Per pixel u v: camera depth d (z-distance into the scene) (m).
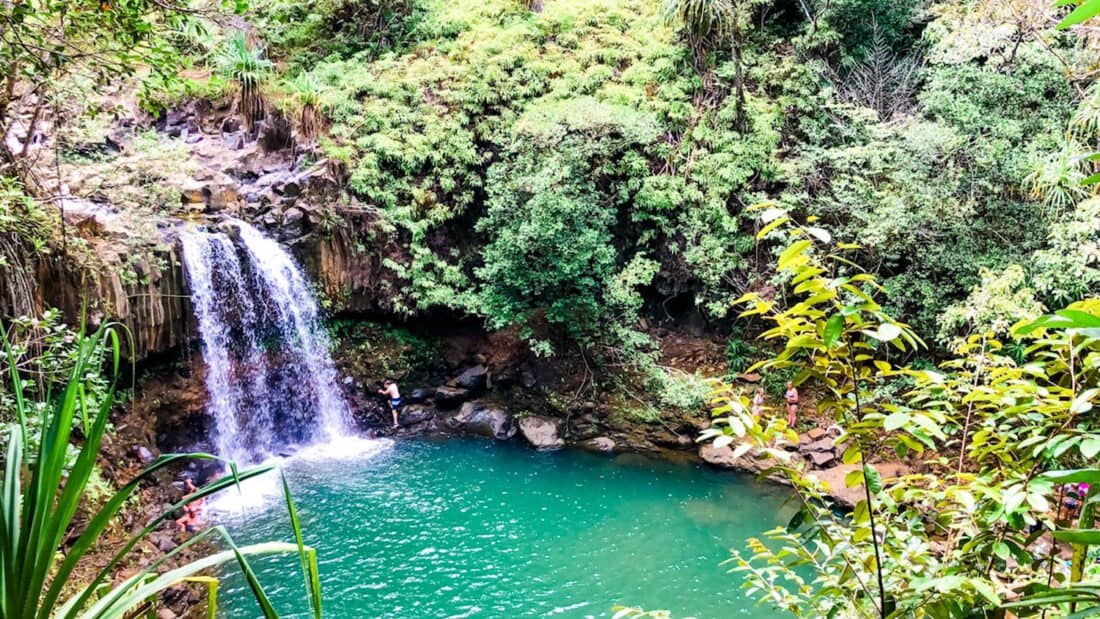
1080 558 2.03
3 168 6.66
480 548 8.70
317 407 12.73
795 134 14.03
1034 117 11.05
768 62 14.49
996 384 2.41
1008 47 11.24
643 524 9.37
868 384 2.46
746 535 8.98
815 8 15.05
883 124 11.91
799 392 12.48
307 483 10.68
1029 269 10.35
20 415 1.62
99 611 1.50
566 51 15.55
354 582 7.88
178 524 8.79
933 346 11.61
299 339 12.55
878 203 11.75
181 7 4.96
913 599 2.12
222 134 13.44
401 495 10.28
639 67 14.98
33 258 7.77
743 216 13.61
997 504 2.19
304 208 12.58
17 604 1.48
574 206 12.20
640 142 13.45
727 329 14.12
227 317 11.39
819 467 10.05
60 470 1.55
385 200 13.38
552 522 9.45
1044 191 10.01
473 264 14.27
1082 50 10.08
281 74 15.19
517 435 12.87
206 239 10.88
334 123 13.83
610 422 12.75
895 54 14.53
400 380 13.70
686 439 12.08
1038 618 2.18
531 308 13.40
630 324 13.49
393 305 13.52
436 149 14.00
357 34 16.48
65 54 5.10
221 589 7.57
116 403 9.66
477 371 13.79
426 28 16.20
